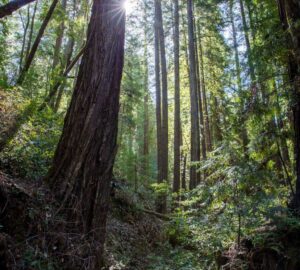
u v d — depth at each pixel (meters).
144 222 8.59
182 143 20.34
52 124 6.06
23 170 4.55
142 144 25.56
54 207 3.88
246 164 4.84
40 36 8.00
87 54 4.58
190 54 13.20
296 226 4.31
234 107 6.68
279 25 6.07
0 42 8.30
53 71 8.37
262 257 4.36
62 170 4.18
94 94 4.38
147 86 22.16
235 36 15.59
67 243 3.67
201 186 5.19
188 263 6.05
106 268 4.57
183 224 5.57
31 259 3.27
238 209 4.58
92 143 4.26
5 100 5.06
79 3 11.73
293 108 5.44
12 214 3.57
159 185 9.20
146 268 6.35
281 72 5.96
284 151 7.36
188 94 19.81
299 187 5.04
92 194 4.18
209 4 13.19
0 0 5.89
